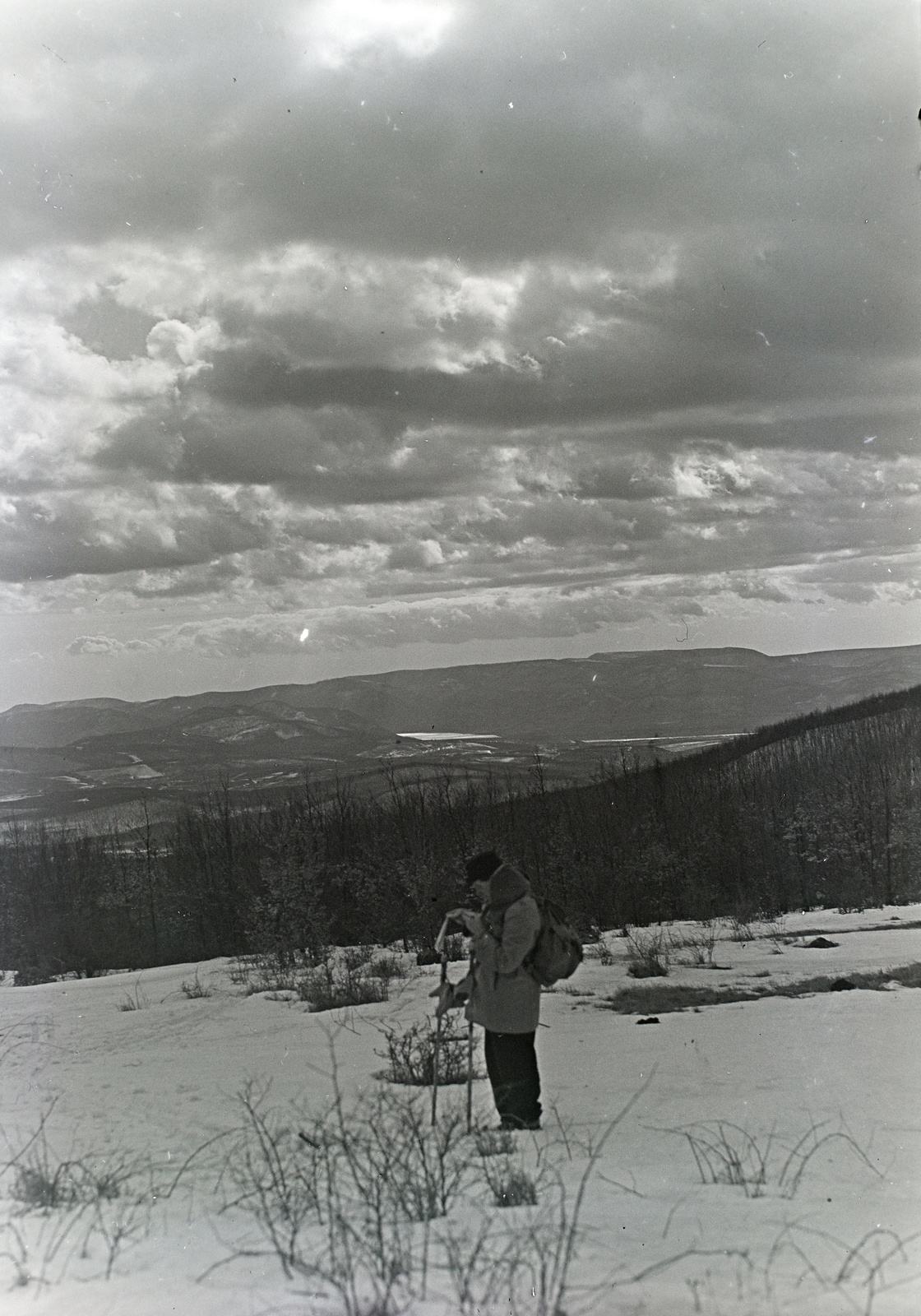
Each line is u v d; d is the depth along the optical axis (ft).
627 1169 17.03
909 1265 12.18
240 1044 34.22
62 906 87.56
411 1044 29.07
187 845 95.25
